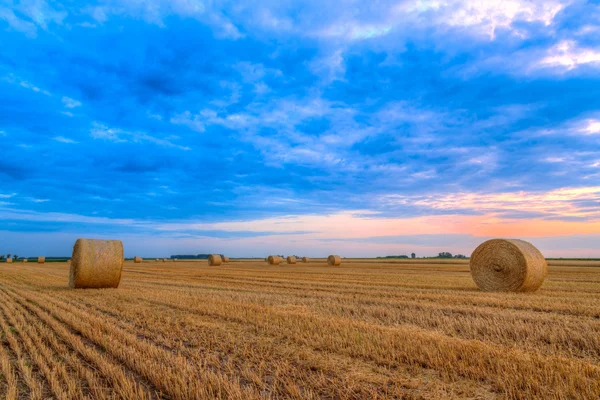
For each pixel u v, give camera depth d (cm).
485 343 718
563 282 1984
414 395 484
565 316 988
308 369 600
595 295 1423
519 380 513
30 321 991
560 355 649
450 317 974
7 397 487
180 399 482
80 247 1741
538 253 1625
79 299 1376
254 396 479
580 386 486
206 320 977
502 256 1616
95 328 864
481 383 524
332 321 917
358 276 2608
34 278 2553
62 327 893
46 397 501
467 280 2178
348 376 561
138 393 499
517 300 1268
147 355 655
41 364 609
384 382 533
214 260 4944
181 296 1425
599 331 790
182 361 625
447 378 539
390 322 936
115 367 594
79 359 660
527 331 792
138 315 1041
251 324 917
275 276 2658
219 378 527
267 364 623
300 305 1207
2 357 659
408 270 3484
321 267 4325
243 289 1733
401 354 645
